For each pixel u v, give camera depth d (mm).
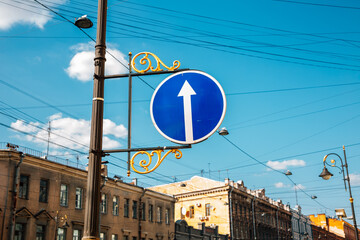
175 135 6375
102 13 6914
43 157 30000
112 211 35312
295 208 79750
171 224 43719
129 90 6668
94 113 6445
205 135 6262
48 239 28203
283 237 68562
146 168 6277
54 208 29203
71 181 31188
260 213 61812
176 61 6660
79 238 31047
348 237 108688
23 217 26812
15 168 26844
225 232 51688
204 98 6410
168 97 6547
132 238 37344
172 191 58219
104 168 35844
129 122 6605
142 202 39688
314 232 86312
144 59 6746
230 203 52875
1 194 25797
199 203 55031
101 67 6672
